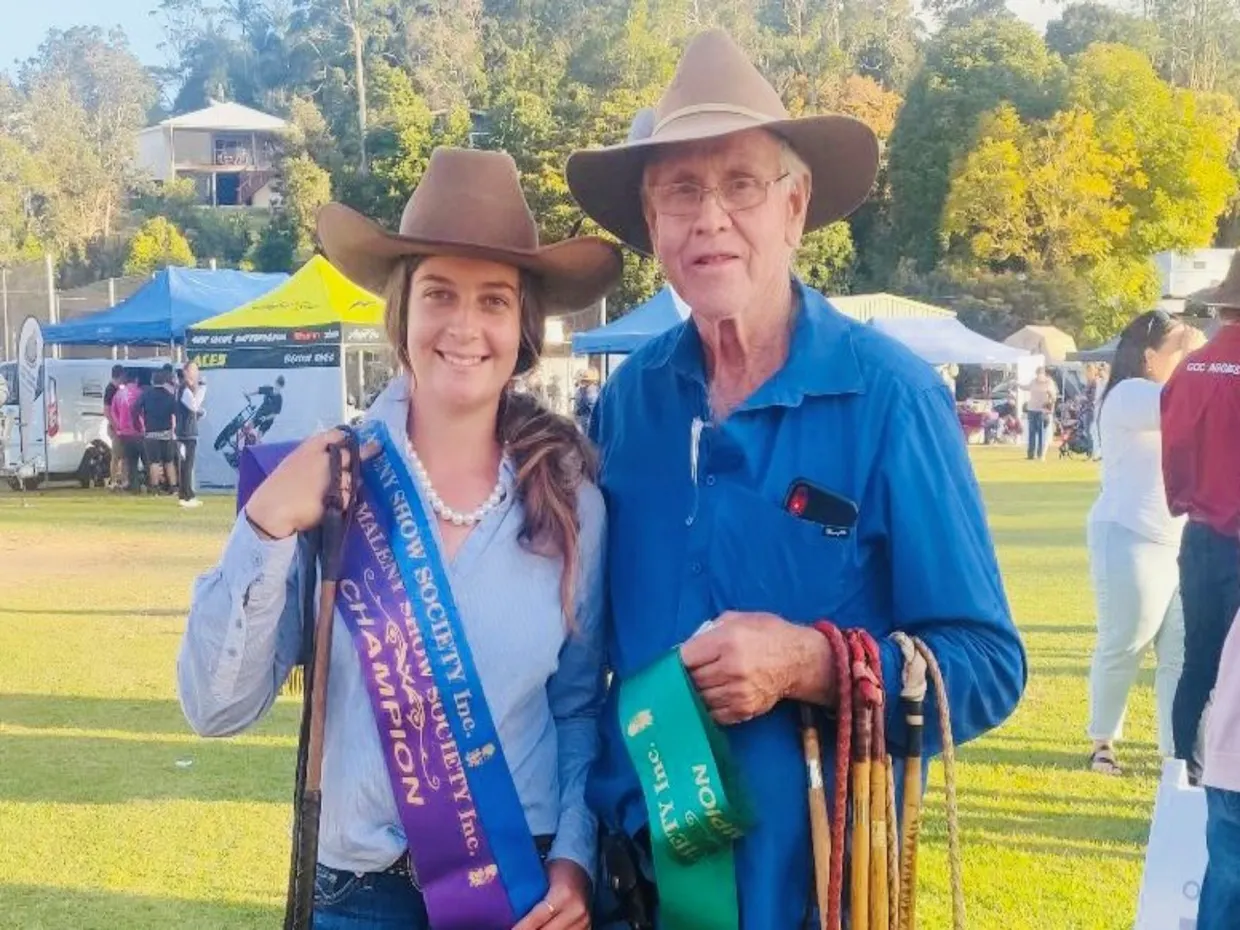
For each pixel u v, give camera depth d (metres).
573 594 2.07
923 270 48.78
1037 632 7.96
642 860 2.04
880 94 59.44
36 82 95.12
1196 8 67.31
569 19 71.62
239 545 1.91
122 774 5.13
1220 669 2.48
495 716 2.02
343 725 2.02
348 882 2.02
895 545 1.90
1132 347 4.96
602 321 23.08
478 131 48.16
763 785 1.89
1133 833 4.45
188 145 87.50
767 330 2.06
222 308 17.92
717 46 2.06
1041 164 45.22
